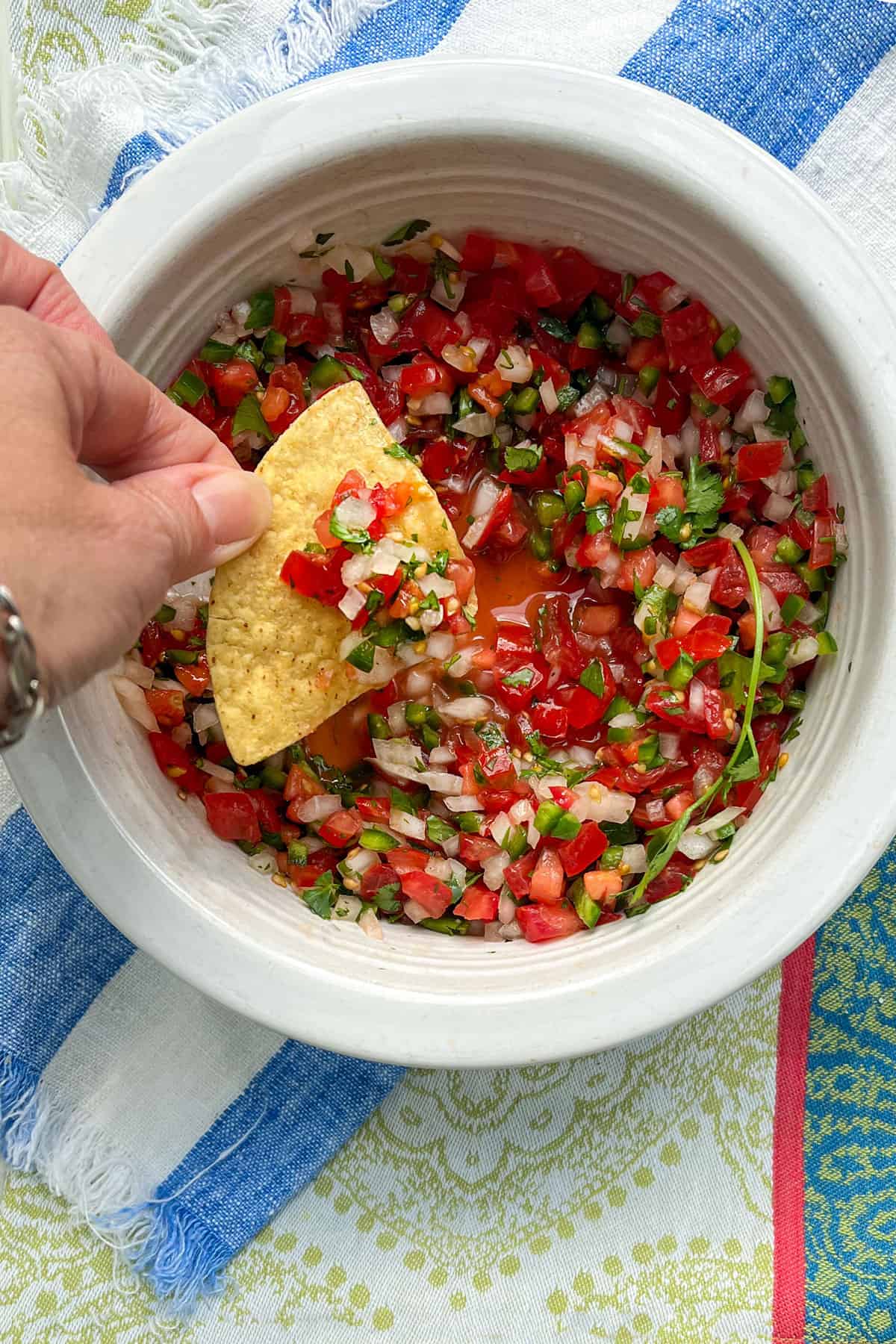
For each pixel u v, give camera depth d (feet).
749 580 1.02
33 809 0.95
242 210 0.94
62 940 1.13
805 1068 1.16
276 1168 1.14
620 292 1.04
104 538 0.82
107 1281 1.14
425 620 0.97
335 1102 1.15
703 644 1.01
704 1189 1.15
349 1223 1.15
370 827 1.05
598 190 0.96
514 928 1.04
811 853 0.95
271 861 1.05
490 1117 1.15
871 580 0.97
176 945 0.96
